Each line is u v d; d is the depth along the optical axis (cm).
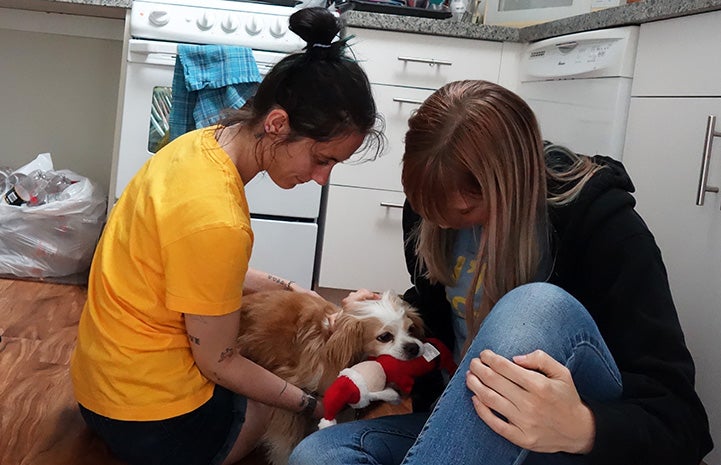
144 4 272
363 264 301
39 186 298
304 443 130
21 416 182
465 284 144
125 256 144
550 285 113
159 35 273
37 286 284
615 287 120
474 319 129
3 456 164
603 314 123
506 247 117
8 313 252
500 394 103
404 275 303
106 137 348
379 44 290
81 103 344
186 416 149
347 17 285
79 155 349
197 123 262
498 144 113
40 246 287
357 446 128
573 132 250
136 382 145
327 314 172
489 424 104
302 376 166
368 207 297
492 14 331
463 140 114
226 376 147
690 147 189
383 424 135
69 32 332
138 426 147
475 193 117
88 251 295
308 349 166
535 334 107
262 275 195
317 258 312
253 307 175
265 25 276
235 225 134
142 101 275
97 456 169
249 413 160
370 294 172
